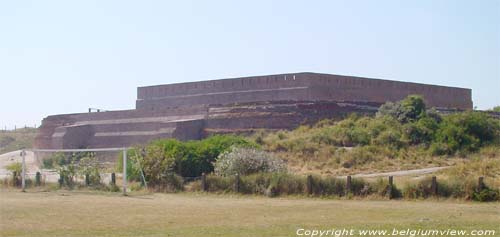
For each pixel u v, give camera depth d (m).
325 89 65.12
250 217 21.38
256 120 62.22
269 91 67.38
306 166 47.03
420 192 27.69
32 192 33.69
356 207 24.48
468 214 21.62
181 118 68.31
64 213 22.81
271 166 34.72
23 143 102.94
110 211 23.47
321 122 60.09
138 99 83.06
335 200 28.03
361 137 54.03
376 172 42.56
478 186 26.73
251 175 31.69
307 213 22.53
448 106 80.31
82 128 76.38
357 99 68.44
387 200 27.47
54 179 40.62
